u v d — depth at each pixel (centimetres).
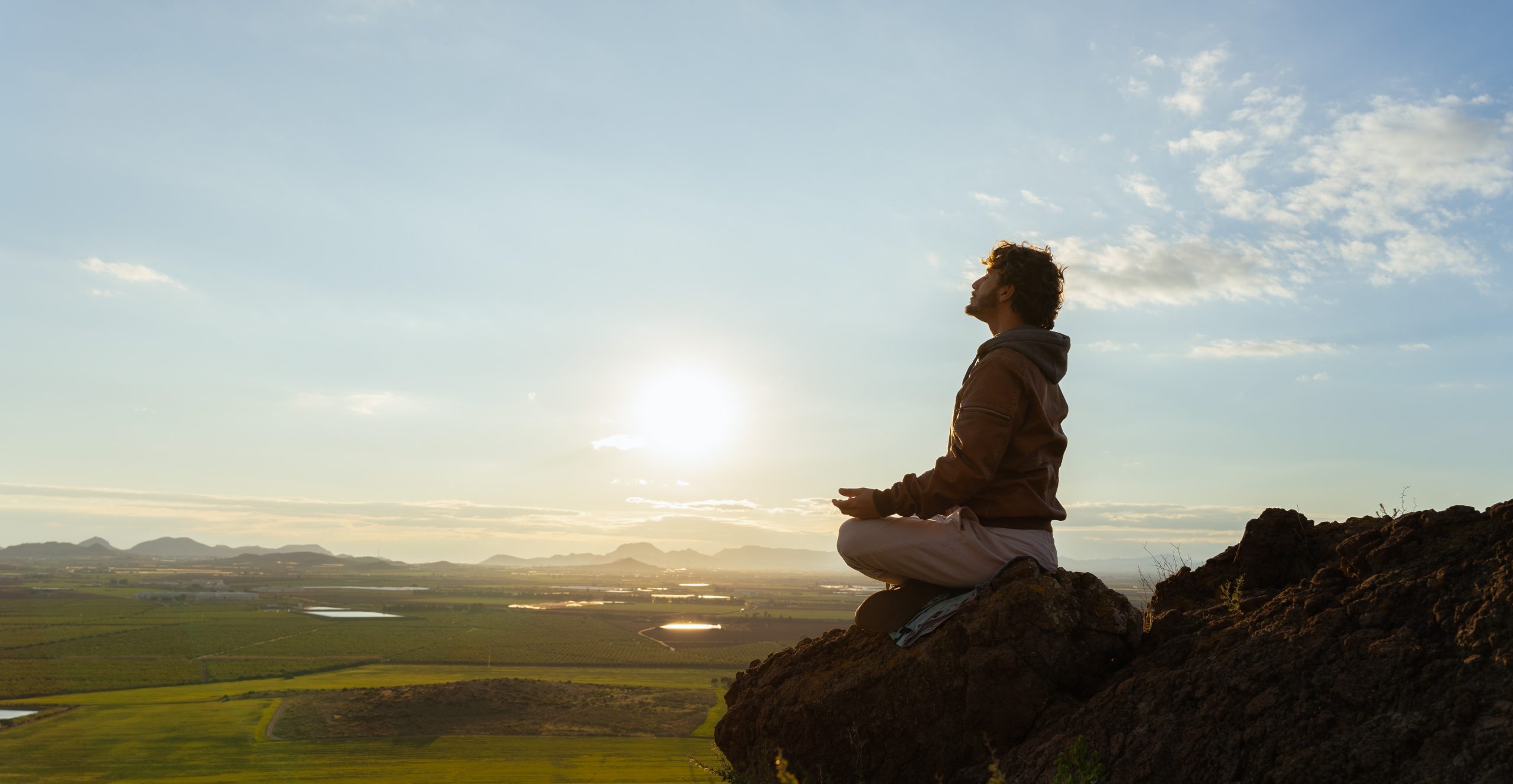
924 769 303
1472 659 214
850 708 320
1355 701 225
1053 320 346
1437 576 247
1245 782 226
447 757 4919
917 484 316
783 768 252
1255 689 244
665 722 6388
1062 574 320
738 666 11081
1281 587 355
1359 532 351
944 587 335
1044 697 290
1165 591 391
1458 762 195
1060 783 224
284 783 3095
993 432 308
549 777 4353
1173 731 250
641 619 18025
